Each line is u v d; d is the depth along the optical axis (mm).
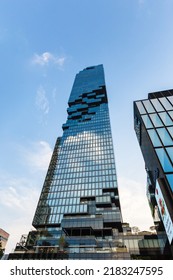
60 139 112500
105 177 77062
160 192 20266
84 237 52156
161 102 30312
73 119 124188
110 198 68750
